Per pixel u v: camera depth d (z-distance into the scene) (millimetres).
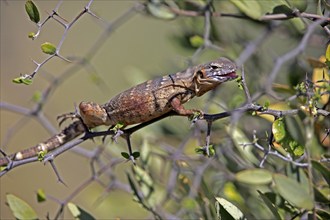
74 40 14773
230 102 10242
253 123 10133
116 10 14234
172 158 10016
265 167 8703
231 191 9117
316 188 7609
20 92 14656
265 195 7621
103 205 11344
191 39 10938
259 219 8734
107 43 15258
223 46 11602
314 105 6961
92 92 14805
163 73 12148
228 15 9820
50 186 14758
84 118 7125
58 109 14617
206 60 11398
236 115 9250
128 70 12203
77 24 14797
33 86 14672
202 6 10273
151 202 9109
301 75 10133
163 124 11586
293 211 7840
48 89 11000
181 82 6867
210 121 6852
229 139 9500
